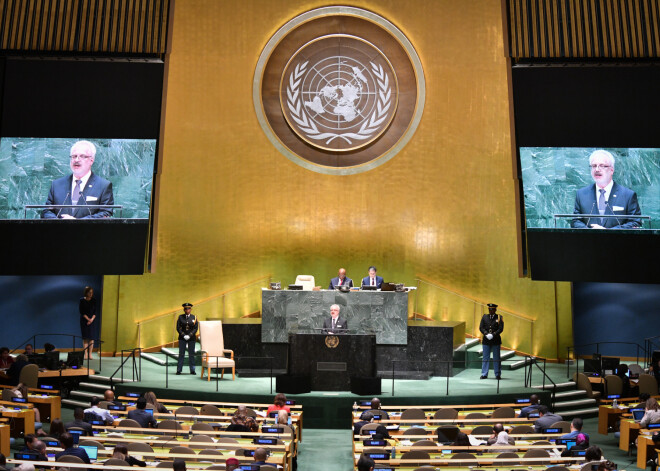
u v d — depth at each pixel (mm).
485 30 20484
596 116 17656
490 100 20391
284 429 12250
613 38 17656
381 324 17797
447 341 17812
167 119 20406
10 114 17562
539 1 17859
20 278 20281
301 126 20812
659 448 12523
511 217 20172
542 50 17781
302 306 17828
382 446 11492
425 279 20453
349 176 20734
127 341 19922
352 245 20609
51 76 17688
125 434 11805
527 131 17797
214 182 20500
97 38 17703
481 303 20203
